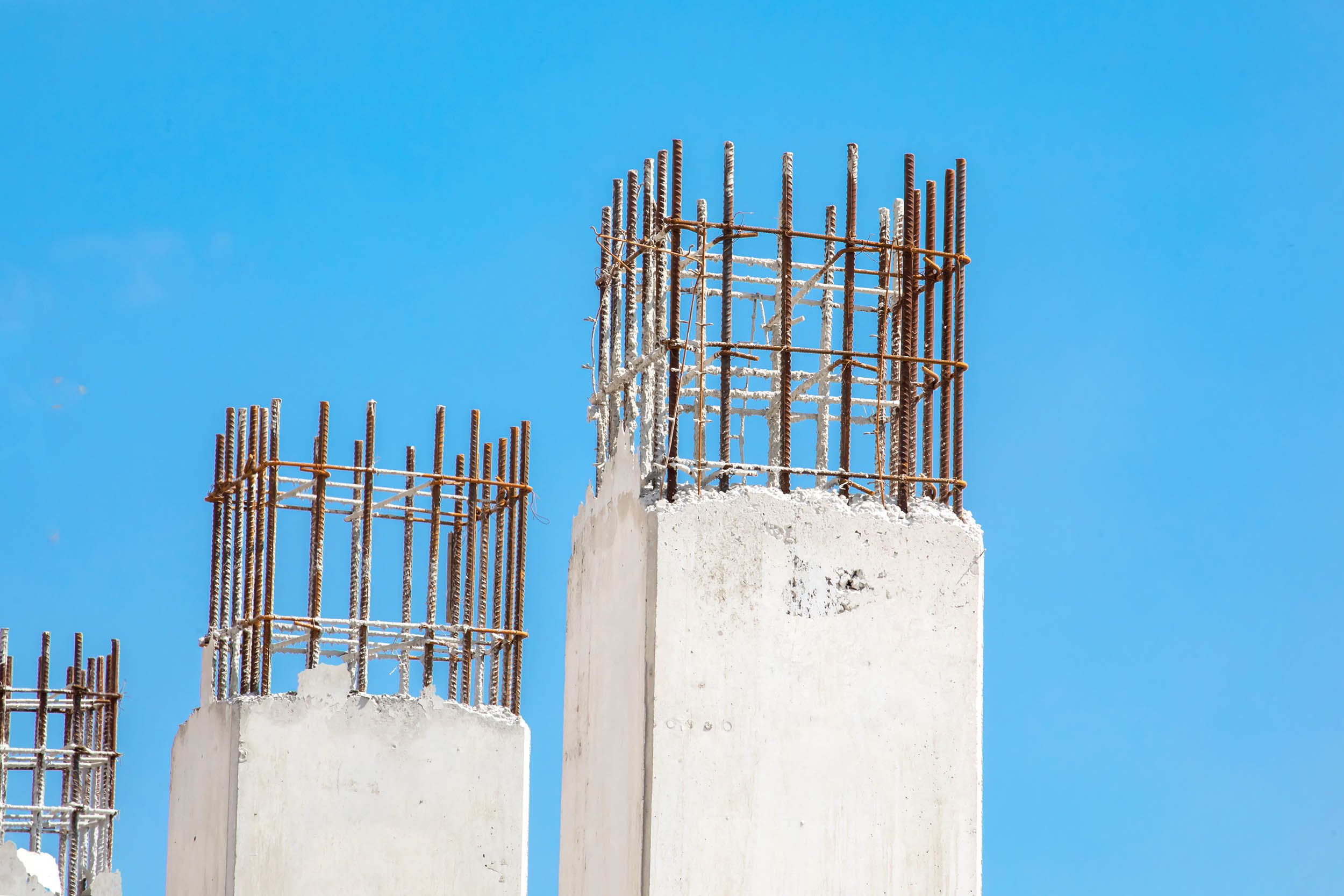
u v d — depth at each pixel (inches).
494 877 2795.3
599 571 2203.5
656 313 2162.9
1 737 3208.7
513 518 2925.7
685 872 1939.0
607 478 2207.2
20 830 3211.1
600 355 2351.1
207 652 2886.3
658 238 2181.3
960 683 2054.6
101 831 3388.3
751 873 1955.0
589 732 2210.9
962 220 2171.5
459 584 2984.7
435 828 2775.6
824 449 2229.3
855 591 2043.6
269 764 2704.2
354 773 2748.5
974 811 2030.0
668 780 1951.3
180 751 2972.4
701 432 2197.3
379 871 2728.8
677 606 1989.4
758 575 2016.5
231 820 2677.2
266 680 2741.1
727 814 1961.1
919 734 2028.8
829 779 1994.3
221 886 2682.1
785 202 2108.8
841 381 2166.6
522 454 2930.6
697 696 1975.9
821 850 1977.1
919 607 2060.8
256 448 2812.5
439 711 2817.4
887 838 1998.0
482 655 2915.8
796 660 2010.3
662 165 2199.8
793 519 2039.9
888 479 2110.0
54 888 3181.6
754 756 1978.3
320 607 2778.1
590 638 2228.1
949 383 2153.1
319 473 2787.9
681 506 2012.8
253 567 2795.3
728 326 2084.2
